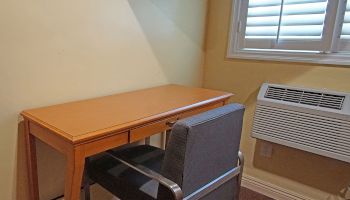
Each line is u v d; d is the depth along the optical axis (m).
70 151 0.92
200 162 0.96
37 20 1.18
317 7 1.62
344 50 1.56
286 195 1.85
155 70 1.81
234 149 1.16
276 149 1.87
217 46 2.11
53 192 1.42
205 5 2.09
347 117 1.44
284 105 1.66
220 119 0.99
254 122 1.80
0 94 1.12
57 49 1.27
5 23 1.09
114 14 1.48
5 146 1.18
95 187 1.62
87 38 1.38
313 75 1.67
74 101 1.38
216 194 1.11
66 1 1.26
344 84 1.56
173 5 1.83
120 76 1.59
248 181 2.04
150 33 1.72
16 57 1.14
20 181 1.26
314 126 1.56
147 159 1.34
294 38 1.73
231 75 2.05
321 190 1.72
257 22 1.87
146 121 1.13
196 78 2.18
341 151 1.48
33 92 1.22
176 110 1.27
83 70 1.40
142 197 1.07
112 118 1.11
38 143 1.29
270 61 1.83
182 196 0.91
